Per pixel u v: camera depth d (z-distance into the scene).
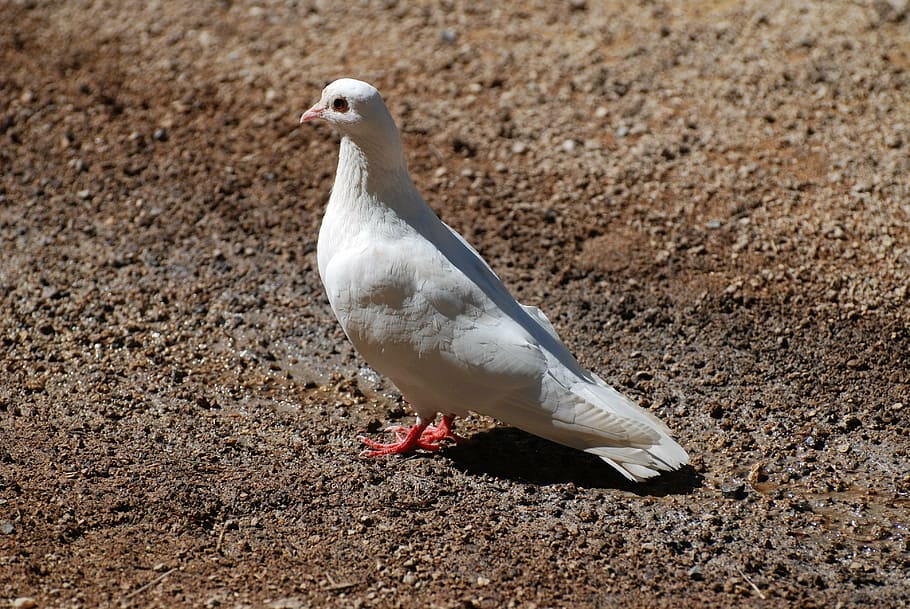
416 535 8.59
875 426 10.16
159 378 10.98
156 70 16.08
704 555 8.45
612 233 13.03
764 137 14.40
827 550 8.56
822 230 12.80
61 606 7.57
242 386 10.92
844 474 9.57
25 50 16.55
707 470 9.60
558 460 9.77
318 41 16.66
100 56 16.41
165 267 12.81
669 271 12.40
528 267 12.55
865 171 13.66
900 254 12.34
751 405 10.49
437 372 9.09
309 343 11.63
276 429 10.18
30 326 11.77
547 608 7.78
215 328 11.83
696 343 11.39
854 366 10.92
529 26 16.81
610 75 15.63
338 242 9.59
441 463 9.65
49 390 10.67
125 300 12.24
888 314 11.57
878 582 8.20
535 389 8.91
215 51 16.44
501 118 14.95
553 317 11.80
